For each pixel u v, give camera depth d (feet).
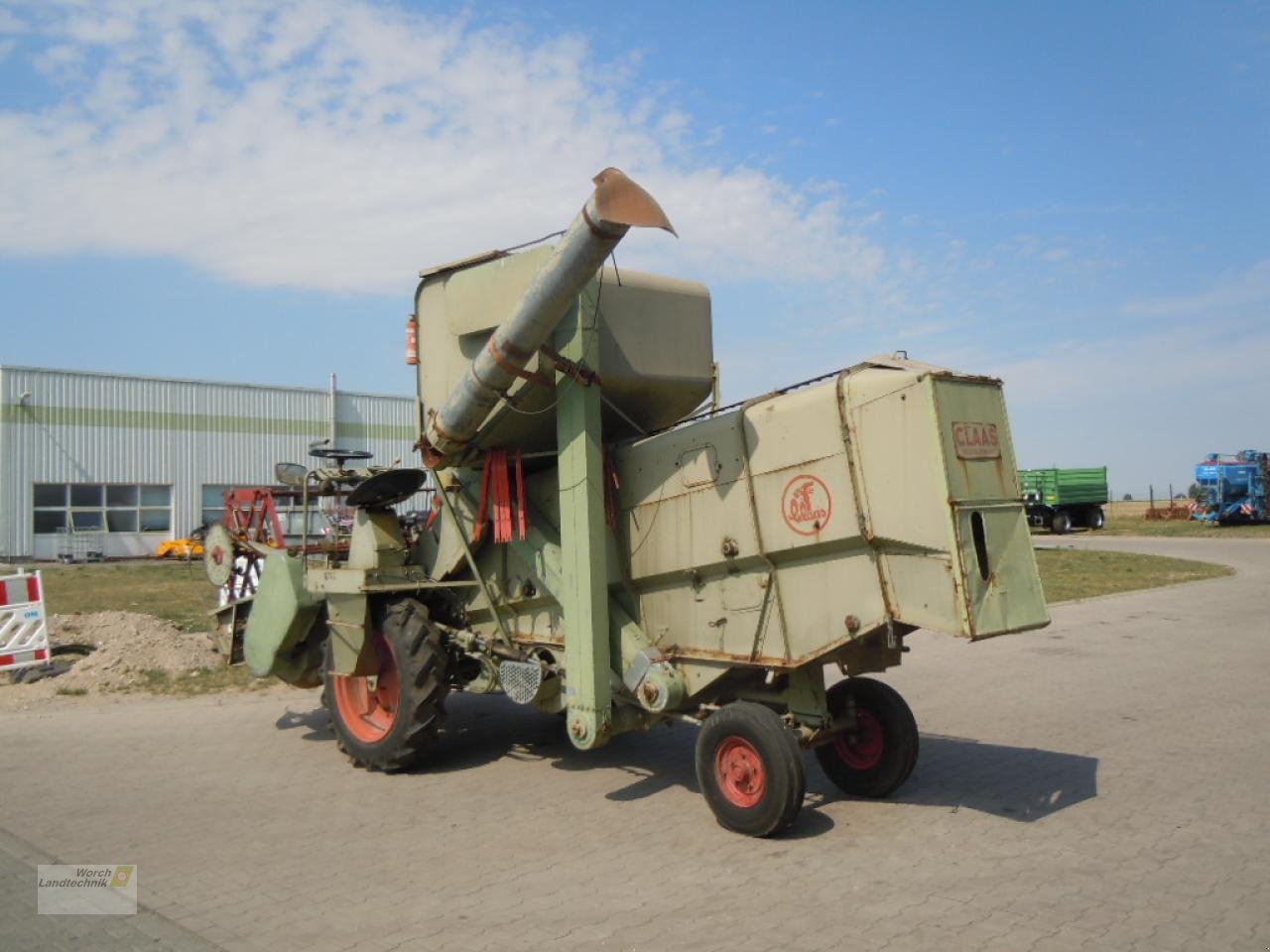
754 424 18.25
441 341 23.12
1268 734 24.94
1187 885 14.84
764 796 17.01
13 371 124.06
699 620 19.56
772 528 17.81
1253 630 44.73
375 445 154.30
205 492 138.31
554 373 20.08
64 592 70.74
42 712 29.81
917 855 16.38
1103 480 141.59
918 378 15.75
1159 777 20.99
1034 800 19.48
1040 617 16.21
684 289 22.35
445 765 23.63
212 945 13.34
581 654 19.80
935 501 15.39
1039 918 13.64
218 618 30.94
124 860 16.88
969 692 31.71
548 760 23.99
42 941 13.52
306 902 14.85
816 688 18.72
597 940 13.26
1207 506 143.43
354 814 19.58
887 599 16.22
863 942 12.98
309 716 29.37
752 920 13.82
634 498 20.80
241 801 20.57
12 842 17.88
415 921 14.07
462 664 24.57
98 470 130.00
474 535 23.90
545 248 20.15
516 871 16.12
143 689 32.96
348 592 23.32
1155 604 55.62
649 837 17.72
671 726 27.61
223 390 140.26
